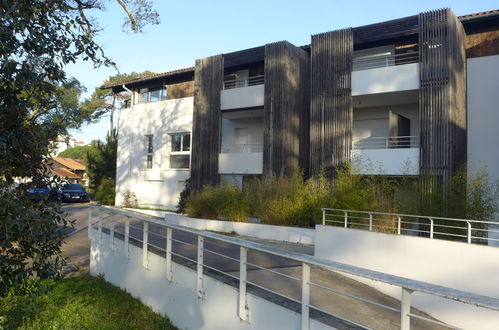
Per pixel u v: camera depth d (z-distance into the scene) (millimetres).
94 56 4609
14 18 3697
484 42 14234
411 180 12297
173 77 22891
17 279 4066
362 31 15000
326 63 15289
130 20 10008
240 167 17656
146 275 6570
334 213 11625
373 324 5758
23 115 4039
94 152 32219
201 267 5090
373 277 2689
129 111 24797
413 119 15820
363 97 14969
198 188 18812
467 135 14227
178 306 5586
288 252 3615
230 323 4480
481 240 9562
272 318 3875
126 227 7293
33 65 4172
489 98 13969
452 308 6664
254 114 19344
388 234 7965
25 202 3971
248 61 19266
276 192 14258
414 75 13531
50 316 5898
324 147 15031
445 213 10180
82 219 17969
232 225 15000
